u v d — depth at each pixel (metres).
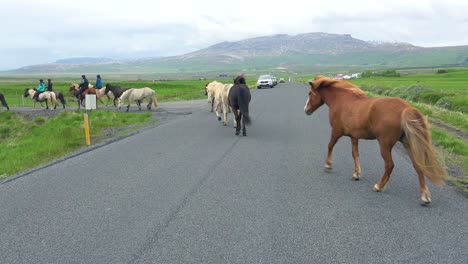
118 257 4.63
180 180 7.84
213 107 22.88
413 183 7.39
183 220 5.71
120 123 18.64
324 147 11.02
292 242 4.91
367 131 6.86
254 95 36.81
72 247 4.94
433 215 5.76
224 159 9.64
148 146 11.76
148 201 6.61
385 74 114.50
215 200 6.57
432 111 18.97
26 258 4.68
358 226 5.38
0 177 9.30
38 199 6.90
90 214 6.07
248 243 4.91
